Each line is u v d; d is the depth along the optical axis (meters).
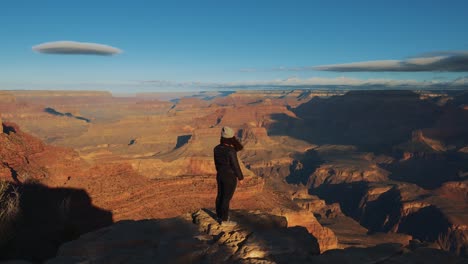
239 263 7.91
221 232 9.31
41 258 25.97
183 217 10.35
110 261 7.84
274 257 8.27
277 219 10.19
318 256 8.46
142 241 8.73
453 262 8.18
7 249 12.72
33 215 35.00
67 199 41.62
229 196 9.66
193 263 7.98
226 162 9.62
